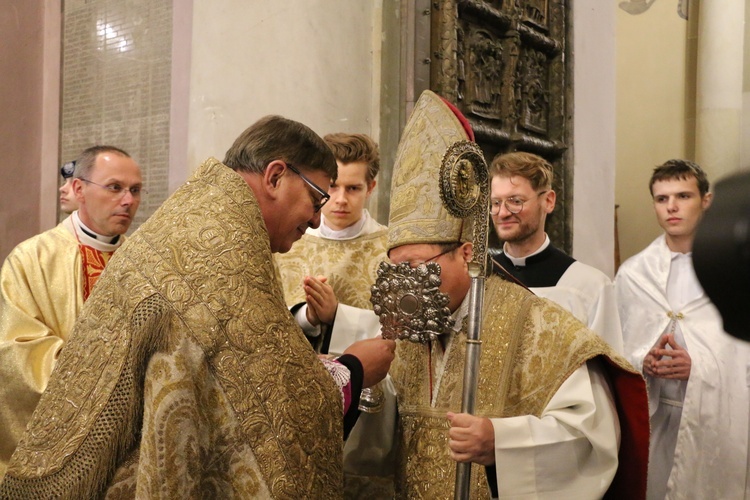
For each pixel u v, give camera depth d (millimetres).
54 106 4039
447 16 3986
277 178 1668
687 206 3469
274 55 3455
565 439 1606
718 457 3107
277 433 1434
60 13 4059
